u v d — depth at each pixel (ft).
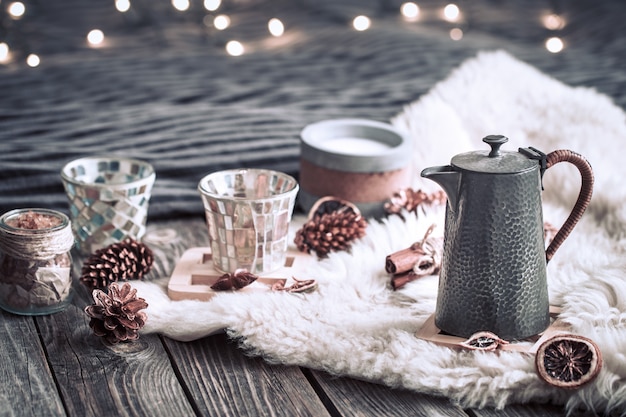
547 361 2.71
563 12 6.62
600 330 2.80
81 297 3.17
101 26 6.14
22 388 2.75
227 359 2.89
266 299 2.99
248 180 3.27
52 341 2.94
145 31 6.12
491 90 4.25
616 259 3.24
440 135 3.97
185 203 3.75
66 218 3.04
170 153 3.98
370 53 5.52
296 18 6.48
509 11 6.90
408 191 3.54
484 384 2.71
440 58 5.39
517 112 4.14
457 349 2.82
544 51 5.70
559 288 3.08
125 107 4.53
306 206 3.63
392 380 2.76
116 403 2.71
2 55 5.14
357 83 4.98
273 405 2.72
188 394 2.76
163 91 4.77
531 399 2.73
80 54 5.50
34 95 4.66
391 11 6.73
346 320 2.95
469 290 2.80
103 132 4.14
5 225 2.97
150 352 2.91
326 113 4.47
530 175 2.73
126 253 3.16
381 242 3.30
